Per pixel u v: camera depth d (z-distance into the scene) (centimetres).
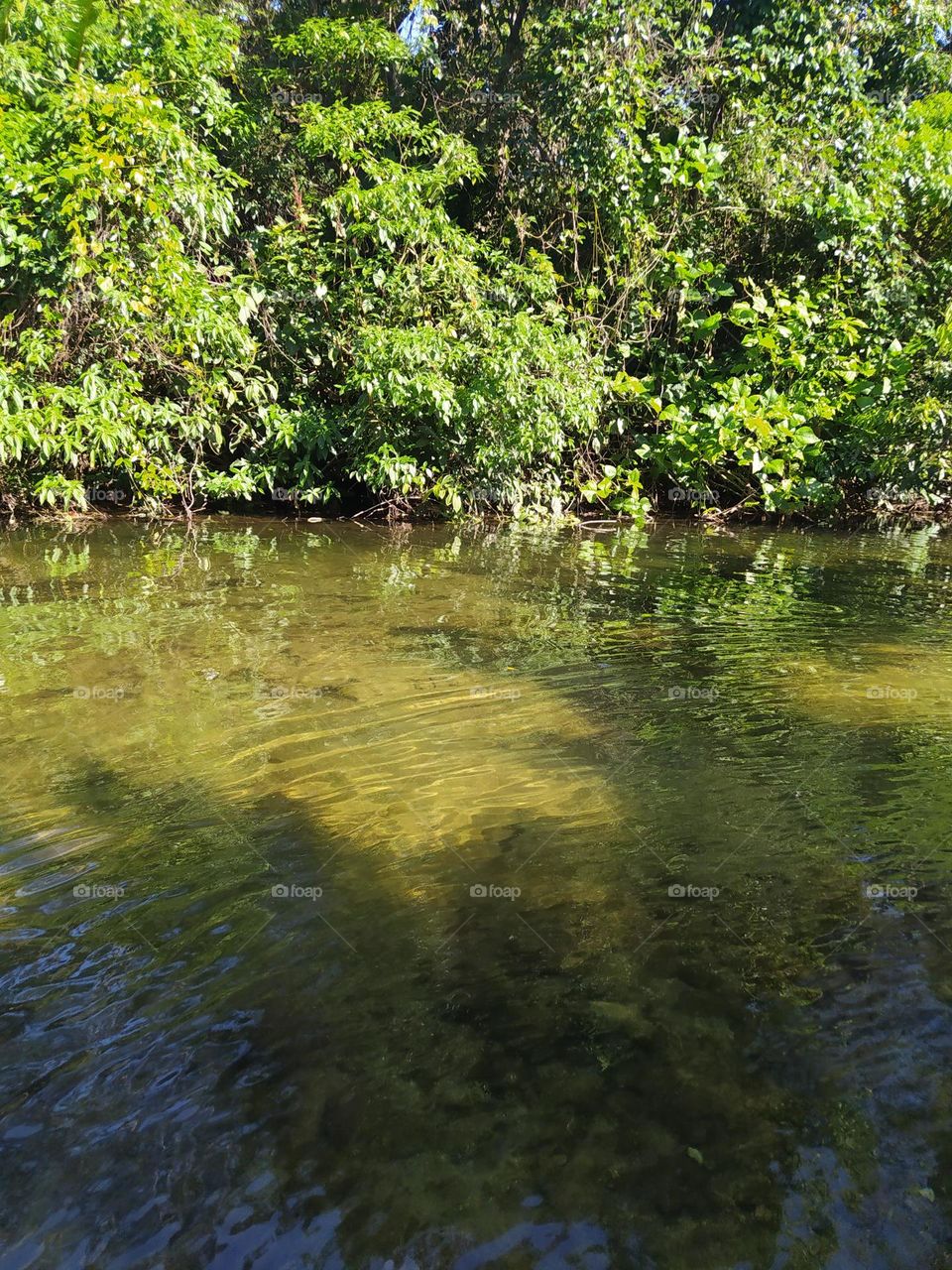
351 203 845
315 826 276
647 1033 194
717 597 596
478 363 846
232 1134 168
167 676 399
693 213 1001
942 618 552
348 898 240
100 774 305
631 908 238
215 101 859
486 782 307
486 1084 180
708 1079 182
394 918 232
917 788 310
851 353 973
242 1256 145
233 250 909
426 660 436
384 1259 145
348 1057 186
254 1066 183
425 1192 157
